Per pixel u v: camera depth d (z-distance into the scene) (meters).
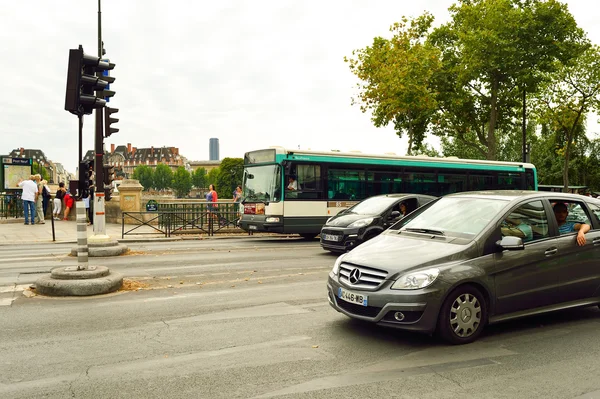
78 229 8.80
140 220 20.88
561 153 45.22
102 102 8.71
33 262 12.22
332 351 5.41
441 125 40.56
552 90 37.72
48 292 8.24
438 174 21.50
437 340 5.80
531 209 6.45
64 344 5.64
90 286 8.29
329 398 4.20
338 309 5.99
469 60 35.75
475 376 4.73
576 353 5.43
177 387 4.40
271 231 18.11
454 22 39.41
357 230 12.78
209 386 4.43
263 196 18.19
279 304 7.63
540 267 6.18
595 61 35.72
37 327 6.34
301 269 11.23
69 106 8.34
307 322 6.57
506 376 4.74
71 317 6.84
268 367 4.92
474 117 41.03
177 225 20.75
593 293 6.62
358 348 5.52
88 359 5.14
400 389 4.41
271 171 18.12
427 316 5.43
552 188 47.59
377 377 4.68
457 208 6.70
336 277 6.11
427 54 31.95
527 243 6.21
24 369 4.84
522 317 6.37
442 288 5.47
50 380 4.56
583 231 6.57
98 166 13.65
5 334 6.04
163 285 9.23
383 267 5.67
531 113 40.22
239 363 5.02
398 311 5.44
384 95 31.59
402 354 5.34
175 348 5.50
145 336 5.95
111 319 6.73
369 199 14.12
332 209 18.77
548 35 34.88
